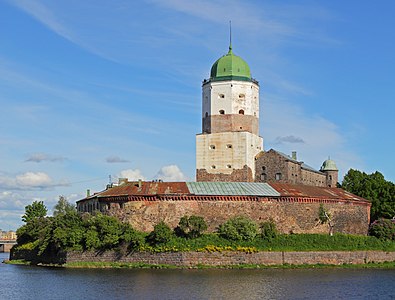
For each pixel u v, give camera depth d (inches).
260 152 5201.8
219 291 2785.4
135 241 3850.9
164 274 3420.3
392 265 4101.9
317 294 2743.6
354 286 2997.0
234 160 5007.4
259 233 4069.9
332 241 4170.8
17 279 3334.2
